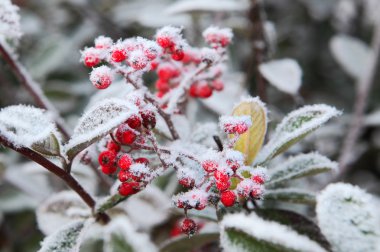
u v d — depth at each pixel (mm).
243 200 264
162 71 294
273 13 666
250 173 237
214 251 355
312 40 658
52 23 624
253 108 253
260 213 265
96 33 581
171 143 276
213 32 281
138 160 243
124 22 588
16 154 491
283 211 264
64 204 314
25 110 238
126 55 237
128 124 237
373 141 545
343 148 484
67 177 247
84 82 565
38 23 603
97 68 236
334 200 224
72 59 588
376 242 214
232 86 412
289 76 371
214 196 236
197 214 280
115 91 320
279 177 271
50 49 505
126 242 280
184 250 302
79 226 256
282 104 588
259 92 394
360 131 495
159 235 386
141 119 237
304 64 646
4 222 459
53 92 517
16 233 475
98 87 236
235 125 235
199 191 230
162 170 238
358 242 215
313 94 635
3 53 338
